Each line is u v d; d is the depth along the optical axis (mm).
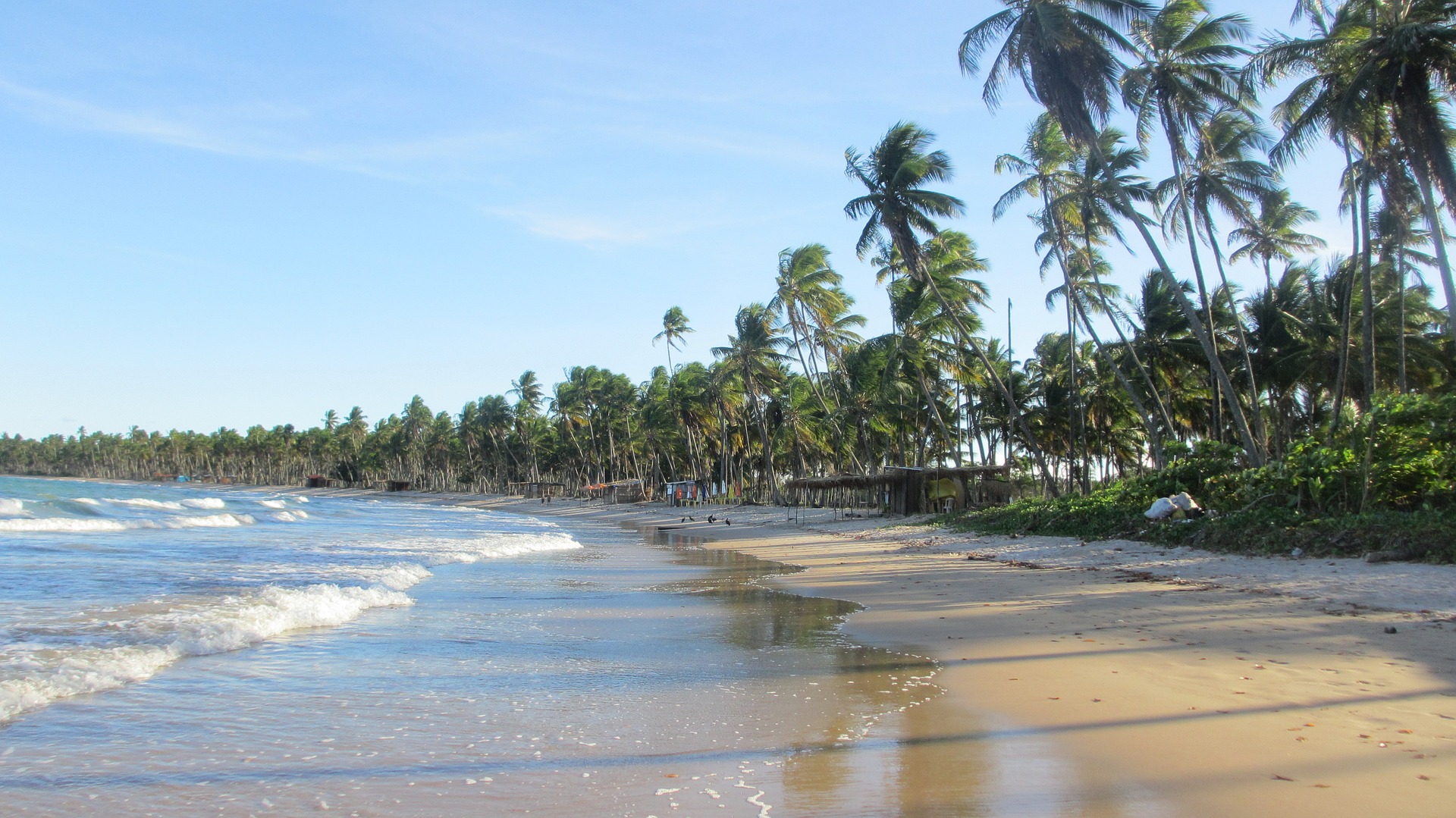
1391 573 12859
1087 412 40344
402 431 131250
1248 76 20188
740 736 6238
